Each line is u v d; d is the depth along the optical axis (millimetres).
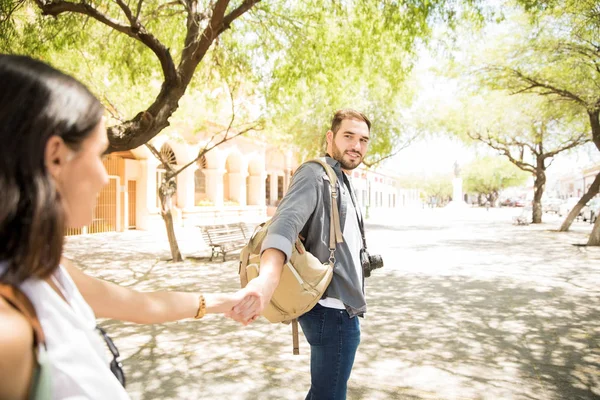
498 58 13055
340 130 2174
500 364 4082
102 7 8562
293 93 10078
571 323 5445
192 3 6703
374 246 14633
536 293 7223
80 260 10859
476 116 20562
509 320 5609
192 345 4664
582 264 10250
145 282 8172
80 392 643
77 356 651
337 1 8141
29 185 599
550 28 11469
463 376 3797
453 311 6094
